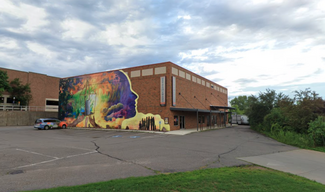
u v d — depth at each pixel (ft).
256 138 58.49
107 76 91.45
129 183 16.92
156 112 77.00
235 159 29.43
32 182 18.69
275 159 30.58
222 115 142.51
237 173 20.81
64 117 105.40
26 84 140.26
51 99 163.32
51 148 38.50
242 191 15.64
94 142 47.29
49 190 15.35
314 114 53.93
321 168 26.08
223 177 19.06
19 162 27.17
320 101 55.06
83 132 75.97
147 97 79.66
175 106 79.30
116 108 87.15
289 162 28.94
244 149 38.75
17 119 119.24
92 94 95.76
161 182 17.29
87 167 24.23
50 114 135.33
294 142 46.73
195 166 24.76
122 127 84.48
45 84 159.43
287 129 59.16
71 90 104.27
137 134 66.18
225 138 56.39
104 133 71.36
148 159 28.68
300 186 17.47
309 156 34.14
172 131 74.28
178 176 19.35
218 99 135.64
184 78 88.84
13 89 135.74
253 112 98.32
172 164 25.72
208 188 16.06
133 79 83.97
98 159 28.78
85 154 32.53
